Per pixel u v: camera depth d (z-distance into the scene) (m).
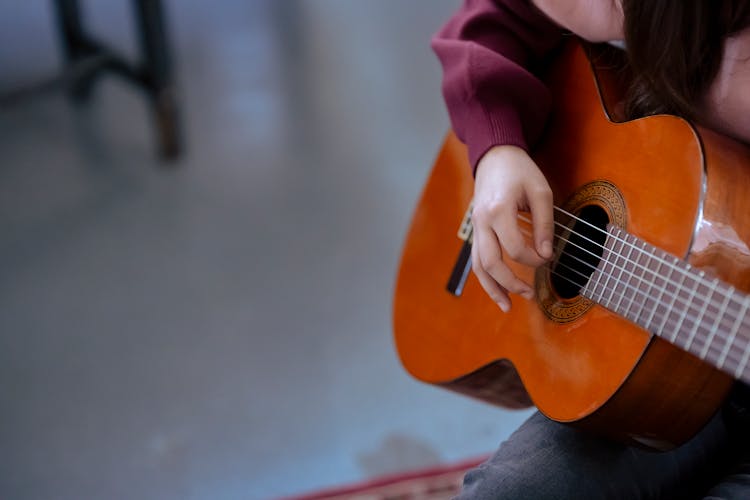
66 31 3.14
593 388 1.31
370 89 3.28
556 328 1.37
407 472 2.06
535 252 1.36
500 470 1.37
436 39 1.58
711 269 1.24
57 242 2.71
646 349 1.26
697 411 1.26
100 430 2.20
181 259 2.63
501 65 1.46
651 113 1.38
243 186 2.88
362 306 2.46
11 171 2.98
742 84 1.27
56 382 2.31
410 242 1.62
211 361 2.33
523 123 1.47
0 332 2.44
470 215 1.57
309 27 3.65
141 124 3.16
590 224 1.35
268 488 2.08
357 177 2.89
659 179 1.31
